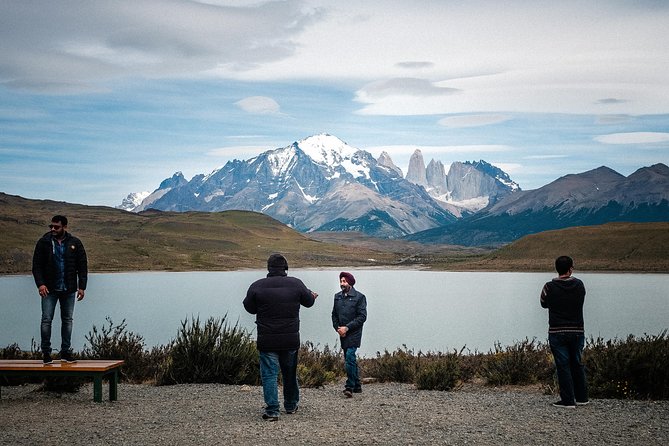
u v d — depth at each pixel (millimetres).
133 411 11922
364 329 57781
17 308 81812
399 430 10281
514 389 16469
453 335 52500
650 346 14367
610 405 12617
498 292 118562
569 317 12539
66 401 13062
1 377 15531
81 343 42406
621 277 171625
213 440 9586
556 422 10852
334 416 11547
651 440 9531
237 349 16656
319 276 193625
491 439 9648
